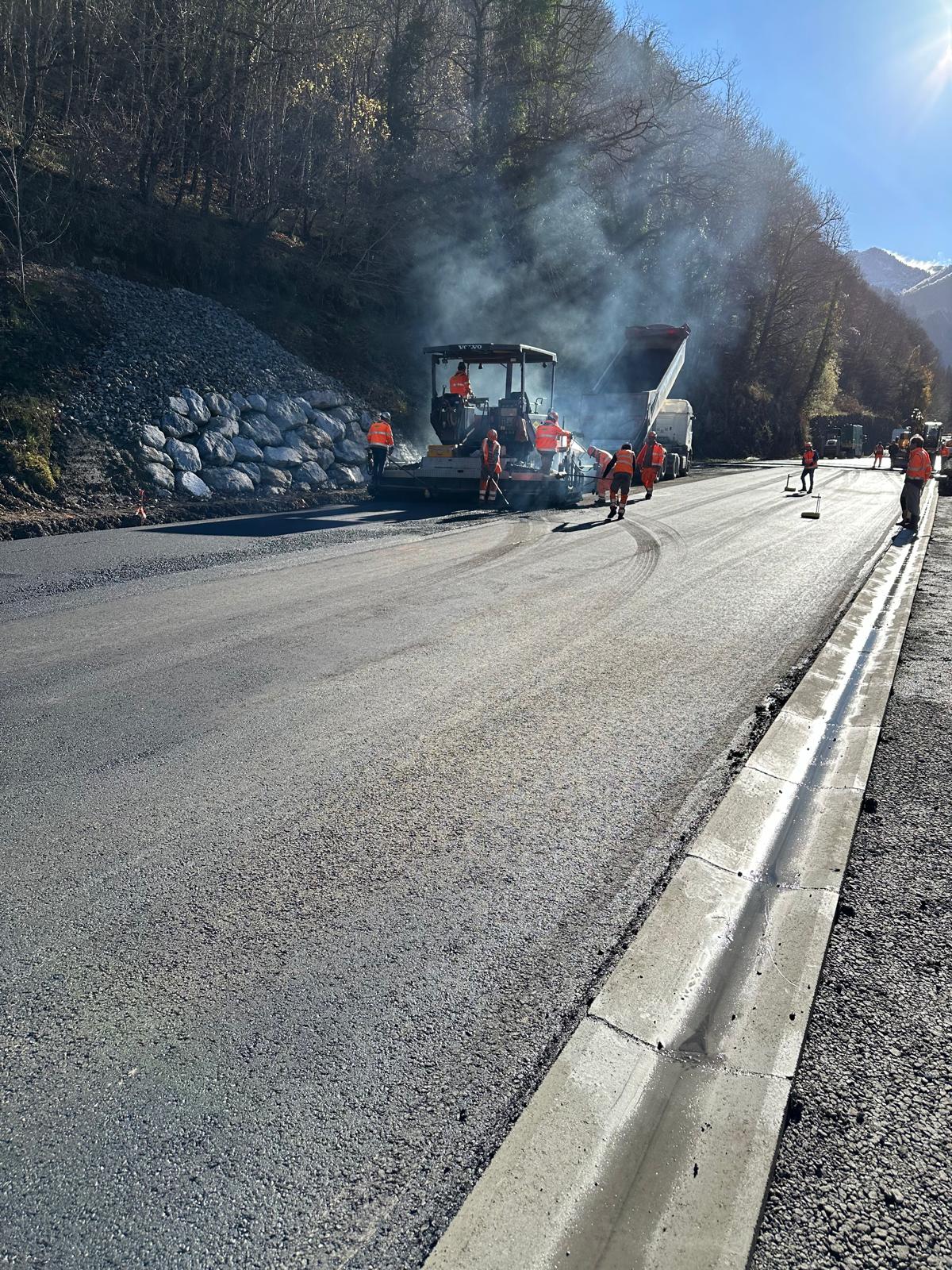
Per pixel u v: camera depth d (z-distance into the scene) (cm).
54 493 1358
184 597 801
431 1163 201
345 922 297
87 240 1941
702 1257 176
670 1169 197
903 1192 192
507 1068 231
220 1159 201
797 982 266
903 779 424
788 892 324
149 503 1426
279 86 2481
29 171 1925
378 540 1160
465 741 465
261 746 452
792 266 5916
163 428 1602
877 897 317
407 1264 176
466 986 265
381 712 506
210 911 303
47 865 332
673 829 370
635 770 430
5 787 399
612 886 324
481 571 956
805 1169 198
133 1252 178
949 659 640
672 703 530
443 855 344
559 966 276
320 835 359
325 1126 211
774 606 815
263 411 1848
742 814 385
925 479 1409
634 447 2284
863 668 630
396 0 3008
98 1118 212
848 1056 235
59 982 264
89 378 1612
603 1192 191
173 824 366
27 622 704
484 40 3247
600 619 746
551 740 468
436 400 1708
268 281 2364
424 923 298
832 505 1809
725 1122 211
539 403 1814
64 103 2128
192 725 479
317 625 707
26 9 1914
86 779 409
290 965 273
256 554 1032
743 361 5669
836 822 374
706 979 269
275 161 2506
